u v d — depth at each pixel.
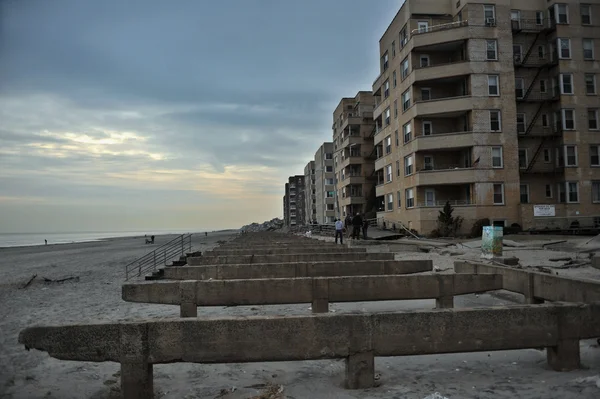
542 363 6.03
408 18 42.62
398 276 9.06
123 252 42.75
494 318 5.33
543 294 8.23
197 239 74.81
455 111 39.31
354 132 70.56
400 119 44.97
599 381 4.91
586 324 5.56
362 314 5.17
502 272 9.45
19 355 7.34
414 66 41.81
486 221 37.69
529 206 38.34
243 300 8.99
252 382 5.78
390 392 5.07
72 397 5.44
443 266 15.48
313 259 15.36
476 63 39.19
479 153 38.59
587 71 41.38
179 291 9.09
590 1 41.72
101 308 11.86
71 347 4.89
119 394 5.36
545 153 42.22
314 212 119.75
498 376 5.59
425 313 5.21
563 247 20.34
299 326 5.03
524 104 42.06
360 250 18.83
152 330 4.92
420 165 41.22
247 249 19.62
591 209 40.28
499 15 39.81
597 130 41.09
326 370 6.19
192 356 4.92
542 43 42.69
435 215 39.19
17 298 14.30
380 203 58.19
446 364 6.24
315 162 109.88
